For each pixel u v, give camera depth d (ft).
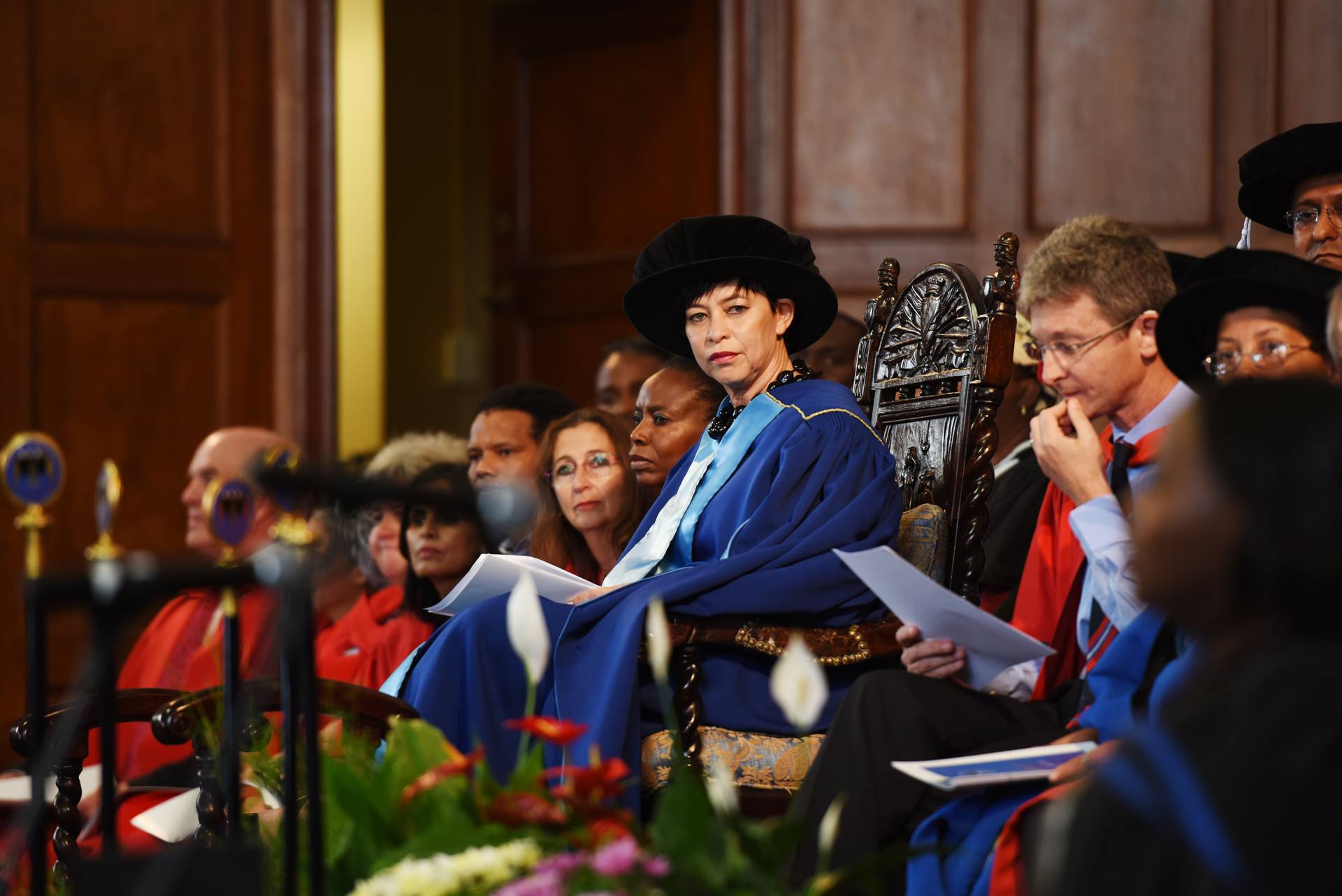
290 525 12.23
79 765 18.99
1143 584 9.57
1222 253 17.42
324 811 14.38
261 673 25.70
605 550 25.94
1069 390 19.38
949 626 18.07
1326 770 8.27
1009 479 26.37
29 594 11.56
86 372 41.78
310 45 43.98
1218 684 9.05
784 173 42.55
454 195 58.23
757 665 21.01
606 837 12.12
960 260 41.70
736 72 42.86
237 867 11.46
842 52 42.39
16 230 41.24
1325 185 22.35
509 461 28.63
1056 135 41.34
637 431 25.98
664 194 48.60
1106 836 8.64
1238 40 40.37
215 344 43.19
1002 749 17.38
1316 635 8.91
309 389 43.86
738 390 24.40
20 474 13.14
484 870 12.12
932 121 41.93
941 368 23.81
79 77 42.04
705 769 20.07
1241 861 8.15
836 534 21.42
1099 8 41.16
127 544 41.91
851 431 22.91
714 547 22.66
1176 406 19.13
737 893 11.41
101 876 11.39
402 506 27.55
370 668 27.43
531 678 12.42
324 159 44.16
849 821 16.71
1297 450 8.92
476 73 58.34
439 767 13.65
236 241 43.50
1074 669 20.10
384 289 53.72
